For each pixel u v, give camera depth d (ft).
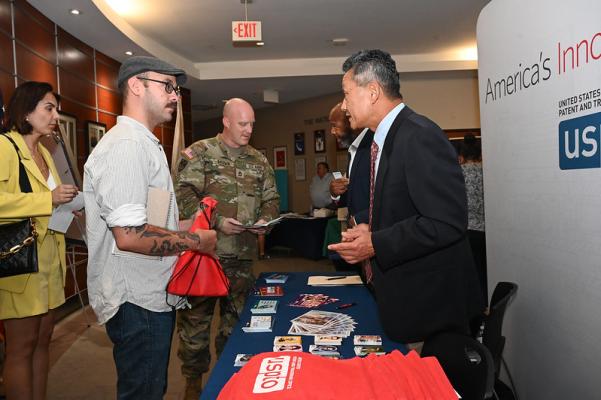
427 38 22.57
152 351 4.83
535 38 6.40
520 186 6.99
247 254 8.27
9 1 13.08
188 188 7.93
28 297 6.66
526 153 6.77
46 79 15.30
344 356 4.34
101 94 19.85
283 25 19.93
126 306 4.70
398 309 4.50
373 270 4.67
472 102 26.30
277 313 5.75
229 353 4.42
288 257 26.76
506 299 5.04
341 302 6.21
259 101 33.17
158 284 4.83
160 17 18.34
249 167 8.48
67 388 9.48
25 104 6.88
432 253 4.47
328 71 25.57
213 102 32.91
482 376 3.46
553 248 6.14
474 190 13.30
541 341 6.50
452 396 2.72
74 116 17.16
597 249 5.22
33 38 14.49
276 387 2.71
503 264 7.70
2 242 6.22
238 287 8.19
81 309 15.79
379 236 4.31
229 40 21.66
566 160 5.77
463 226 4.16
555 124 5.98
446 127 26.45
